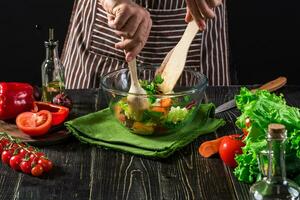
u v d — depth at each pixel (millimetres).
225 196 1532
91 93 2115
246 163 1566
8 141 1718
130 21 1758
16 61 3559
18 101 1905
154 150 1717
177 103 1787
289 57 3523
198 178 1610
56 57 2053
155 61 2389
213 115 1938
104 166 1671
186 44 1886
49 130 1836
